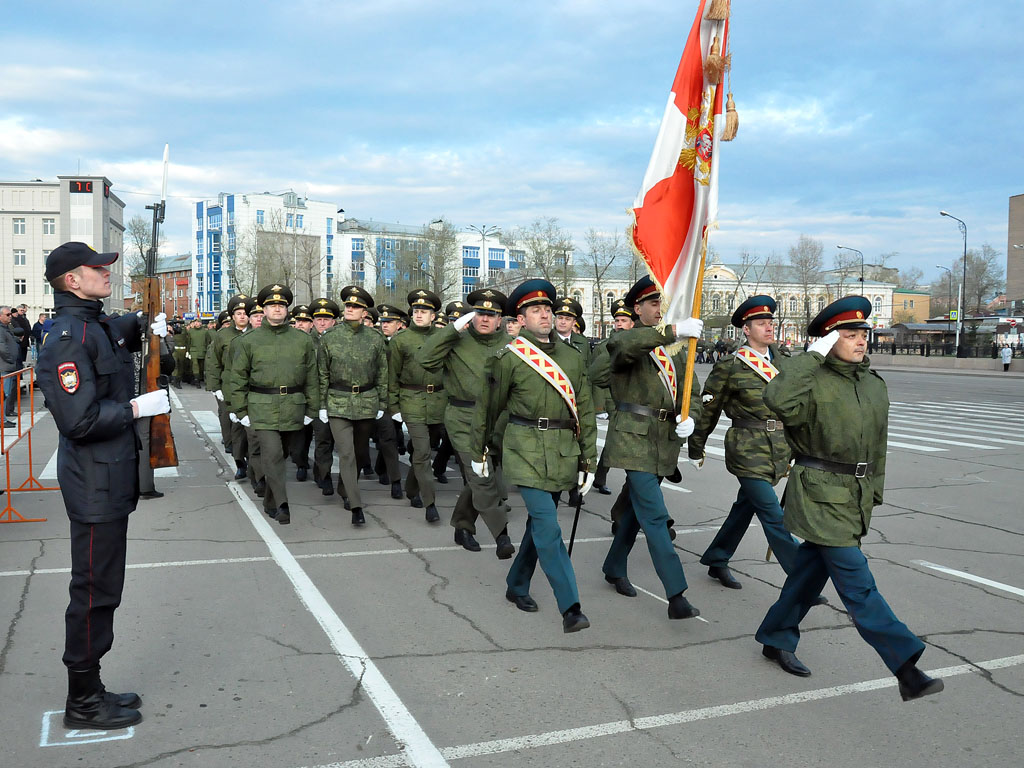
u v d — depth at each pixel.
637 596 5.40
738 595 5.44
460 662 4.23
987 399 23.38
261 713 3.62
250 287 76.56
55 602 5.01
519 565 5.09
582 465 4.97
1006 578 5.89
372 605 5.09
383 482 9.39
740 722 3.62
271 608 5.01
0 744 3.32
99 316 3.62
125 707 3.55
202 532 6.91
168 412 3.62
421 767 3.20
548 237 61.69
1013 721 3.67
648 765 3.24
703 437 5.50
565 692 3.89
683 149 5.20
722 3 5.04
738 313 5.46
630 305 5.64
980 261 95.56
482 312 6.70
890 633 3.58
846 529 3.78
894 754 3.37
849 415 3.82
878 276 114.00
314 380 7.41
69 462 3.44
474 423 5.07
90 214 74.69
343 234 105.25
